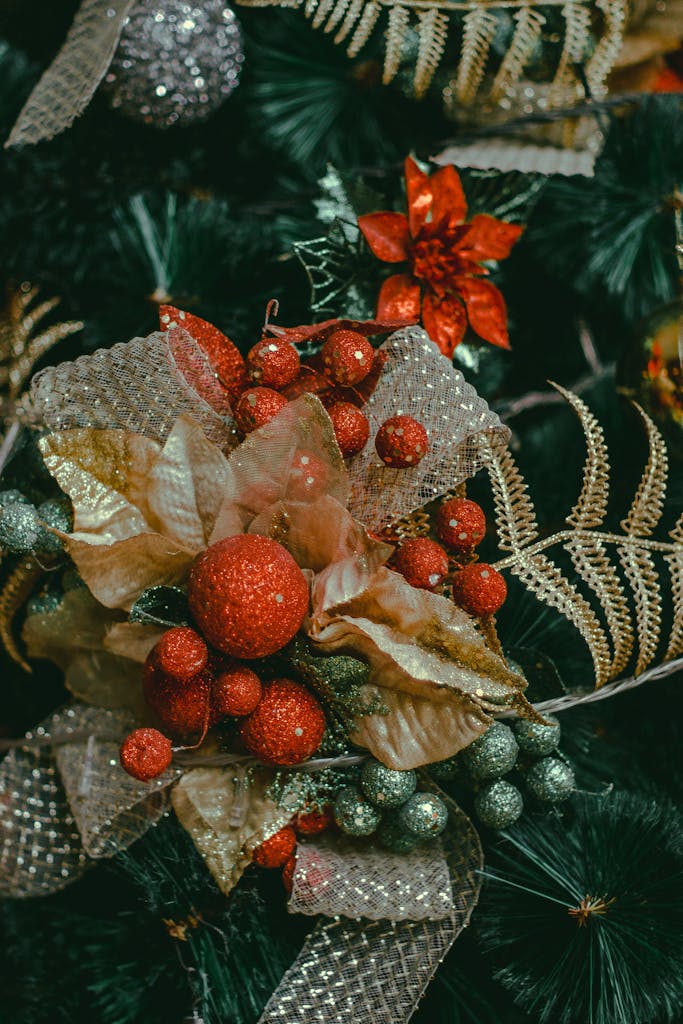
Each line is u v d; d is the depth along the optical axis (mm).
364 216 708
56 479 653
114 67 702
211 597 614
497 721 666
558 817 692
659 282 797
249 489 644
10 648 699
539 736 664
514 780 685
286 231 766
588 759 733
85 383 654
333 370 646
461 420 654
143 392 656
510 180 752
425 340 662
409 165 707
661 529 774
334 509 630
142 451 645
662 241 795
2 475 689
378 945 659
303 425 634
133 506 648
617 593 674
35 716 763
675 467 783
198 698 635
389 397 663
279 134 793
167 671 619
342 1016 649
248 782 657
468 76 714
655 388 722
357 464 659
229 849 650
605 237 787
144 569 645
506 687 628
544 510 785
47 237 785
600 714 744
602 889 676
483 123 754
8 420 720
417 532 663
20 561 677
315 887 652
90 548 633
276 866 666
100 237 790
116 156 774
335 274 733
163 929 702
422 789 663
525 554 665
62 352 773
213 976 675
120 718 681
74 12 763
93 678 682
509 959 680
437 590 655
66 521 663
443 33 703
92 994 726
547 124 745
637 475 788
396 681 643
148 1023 697
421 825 643
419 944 657
